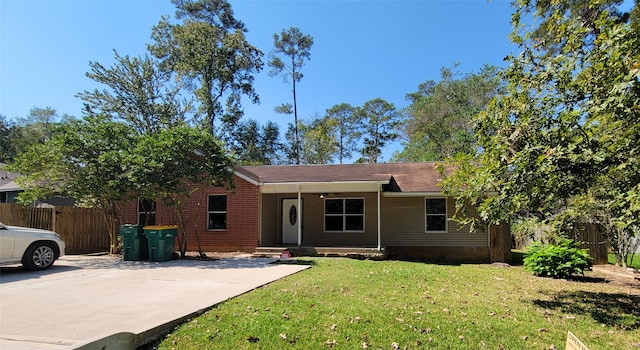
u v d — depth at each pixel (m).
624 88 4.49
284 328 5.14
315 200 16.62
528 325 5.58
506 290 8.27
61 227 14.55
